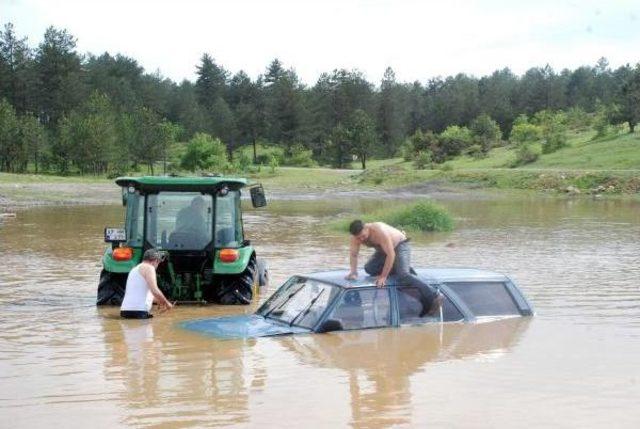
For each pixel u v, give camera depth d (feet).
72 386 26.40
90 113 369.71
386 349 30.71
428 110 580.71
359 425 22.30
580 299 46.39
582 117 437.99
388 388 25.89
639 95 337.93
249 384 26.40
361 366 28.48
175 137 428.97
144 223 46.75
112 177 323.16
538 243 84.02
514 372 27.96
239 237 48.21
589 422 22.65
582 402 24.53
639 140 303.27
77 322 39.24
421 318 34.47
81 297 48.75
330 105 513.04
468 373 27.73
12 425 22.34
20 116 396.78
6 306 44.91
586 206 161.79
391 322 33.81
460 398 24.89
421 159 352.49
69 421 22.68
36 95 424.46
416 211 101.40
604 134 344.90
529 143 383.45
